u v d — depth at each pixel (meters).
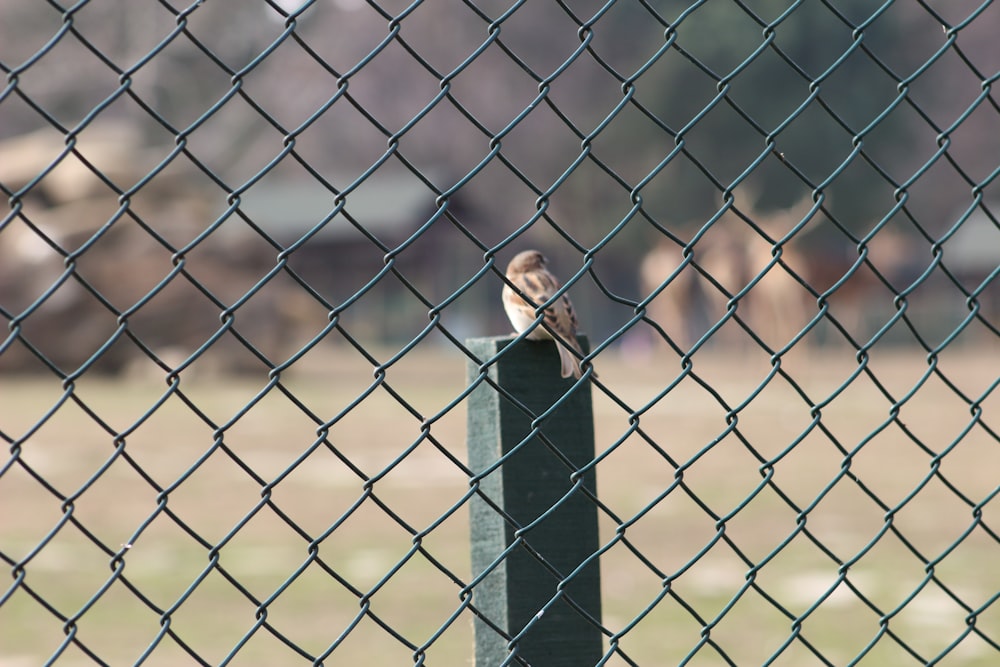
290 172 76.56
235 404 33.44
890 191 65.88
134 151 43.97
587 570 3.82
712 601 11.18
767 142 3.67
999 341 63.47
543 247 72.62
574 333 5.58
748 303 51.72
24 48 63.06
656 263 54.47
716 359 53.41
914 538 14.34
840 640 9.73
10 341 2.80
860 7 63.56
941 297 68.69
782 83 62.75
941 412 30.36
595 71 67.44
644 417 30.00
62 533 14.95
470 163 72.25
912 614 10.59
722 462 21.50
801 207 61.09
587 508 3.83
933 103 67.12
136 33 62.94
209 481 19.38
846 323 50.69
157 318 41.31
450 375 45.50
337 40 74.81
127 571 12.68
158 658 9.36
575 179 68.69
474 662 3.87
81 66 63.16
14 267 39.94
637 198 3.47
